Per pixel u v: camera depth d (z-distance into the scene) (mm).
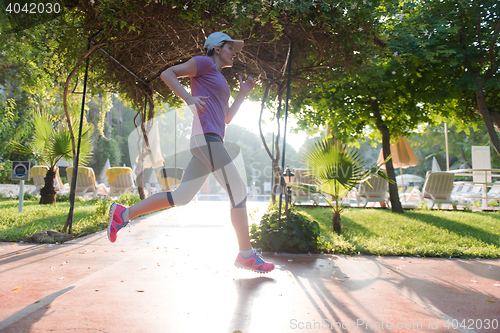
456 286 2264
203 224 2750
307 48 3965
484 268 2869
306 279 2350
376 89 6891
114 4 3377
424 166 32312
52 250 3139
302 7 3113
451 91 6449
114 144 27172
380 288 2168
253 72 4777
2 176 13453
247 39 3975
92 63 4828
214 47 2324
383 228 5145
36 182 10500
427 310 1762
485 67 6500
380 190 8336
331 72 4496
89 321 1486
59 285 2035
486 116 6297
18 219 5031
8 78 6906
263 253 3338
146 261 2734
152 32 4000
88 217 5293
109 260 2754
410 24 5609
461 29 6125
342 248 3506
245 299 1861
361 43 3516
